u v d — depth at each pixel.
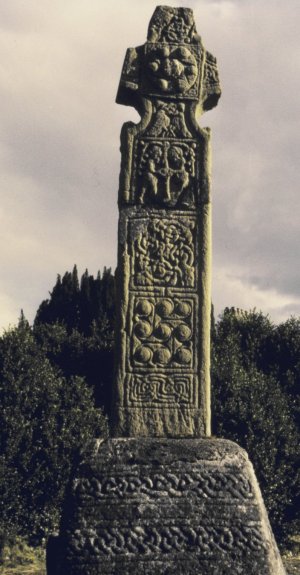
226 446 7.59
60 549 7.19
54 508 17.47
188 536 7.17
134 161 8.29
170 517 7.21
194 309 8.10
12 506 17.25
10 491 17.28
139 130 8.33
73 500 7.27
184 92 8.42
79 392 18.41
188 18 8.56
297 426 19.44
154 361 7.99
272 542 7.38
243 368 19.70
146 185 8.23
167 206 8.21
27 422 17.70
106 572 7.01
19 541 17.06
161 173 8.25
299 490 18.12
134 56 8.49
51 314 26.23
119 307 8.05
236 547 7.19
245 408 17.97
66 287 26.42
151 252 8.15
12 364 18.16
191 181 8.29
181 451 7.48
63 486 17.56
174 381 7.98
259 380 18.70
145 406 7.91
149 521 7.18
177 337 8.04
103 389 20.64
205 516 7.24
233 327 21.52
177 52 8.46
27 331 19.50
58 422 17.94
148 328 8.03
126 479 7.31
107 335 22.16
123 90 8.45
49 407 17.95
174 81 8.41
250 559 7.16
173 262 8.15
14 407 17.72
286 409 19.00
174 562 7.09
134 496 7.25
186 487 7.32
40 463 17.66
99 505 7.22
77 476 7.35
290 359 20.77
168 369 7.98
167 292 8.10
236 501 7.33
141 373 7.96
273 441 17.86
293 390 20.25
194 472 7.38
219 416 17.95
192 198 8.25
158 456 7.42
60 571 7.08
